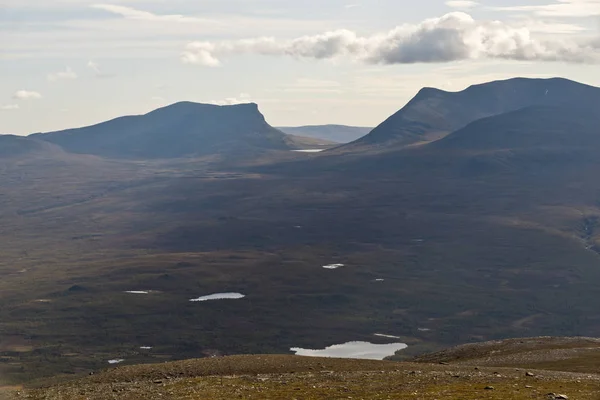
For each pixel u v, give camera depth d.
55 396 65.00
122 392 65.44
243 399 60.50
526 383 65.62
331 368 81.50
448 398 58.75
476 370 77.12
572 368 86.06
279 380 69.81
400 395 60.72
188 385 68.06
